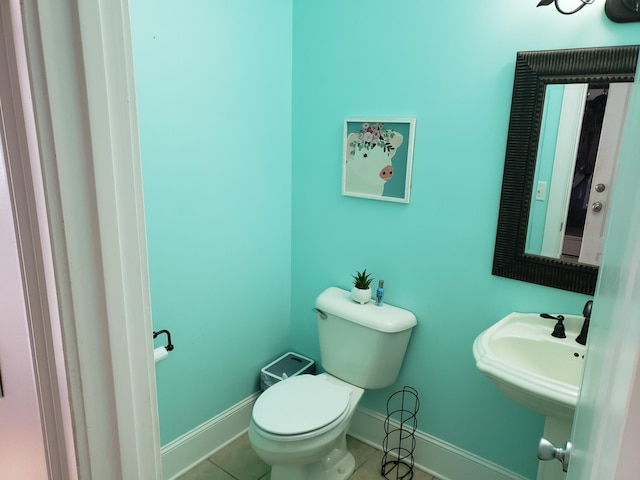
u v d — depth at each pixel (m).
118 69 0.60
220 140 1.88
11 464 0.93
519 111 1.58
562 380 1.54
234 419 2.24
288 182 2.27
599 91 1.44
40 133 0.55
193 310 1.92
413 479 2.04
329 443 1.71
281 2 2.02
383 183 1.95
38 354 0.66
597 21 1.42
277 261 2.30
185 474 2.03
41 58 0.53
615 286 0.56
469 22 1.64
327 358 2.11
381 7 1.82
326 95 2.06
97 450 0.69
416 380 2.06
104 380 0.67
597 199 1.50
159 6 1.57
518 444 1.84
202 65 1.75
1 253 0.71
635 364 0.33
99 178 0.60
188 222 1.82
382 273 2.05
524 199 1.62
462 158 1.75
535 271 1.65
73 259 0.60
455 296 1.87
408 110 1.84
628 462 0.34
